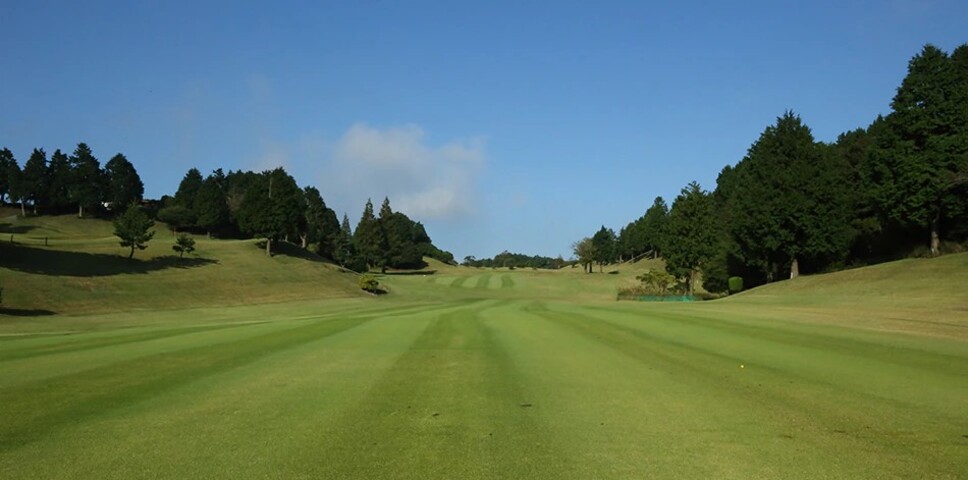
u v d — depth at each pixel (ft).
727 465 21.81
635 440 25.03
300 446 24.39
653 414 29.43
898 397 32.68
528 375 40.50
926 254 171.42
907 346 52.34
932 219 169.27
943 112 167.73
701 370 41.78
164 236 386.52
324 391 35.42
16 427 27.45
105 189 434.71
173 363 46.29
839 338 58.39
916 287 122.83
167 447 24.34
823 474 20.84
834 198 190.60
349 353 51.72
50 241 269.44
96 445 24.59
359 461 22.52
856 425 27.07
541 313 101.86
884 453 23.03
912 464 21.76
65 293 178.40
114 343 61.05
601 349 53.26
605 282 360.48
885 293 122.42
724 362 45.11
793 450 23.47
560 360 47.03
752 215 198.49
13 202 423.23
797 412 29.55
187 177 466.29
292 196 319.88
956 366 42.29
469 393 34.78
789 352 49.83
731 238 221.46
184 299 203.21
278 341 61.00
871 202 188.96
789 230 190.60
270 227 311.06
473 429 26.91
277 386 36.96
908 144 171.01
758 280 226.99
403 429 26.94
